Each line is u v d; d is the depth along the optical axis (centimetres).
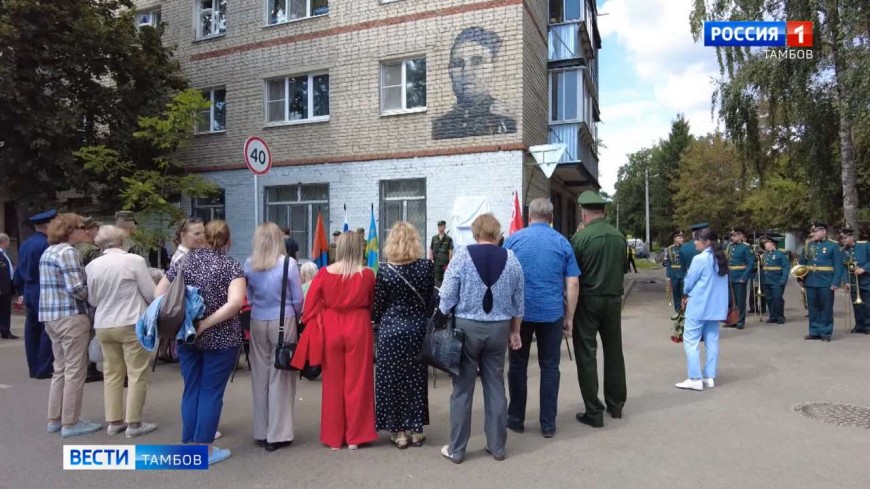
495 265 430
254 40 1488
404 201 1320
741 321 1048
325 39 1393
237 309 425
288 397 465
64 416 489
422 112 1285
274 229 472
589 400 511
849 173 1620
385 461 436
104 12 1382
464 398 431
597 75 2064
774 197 3084
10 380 691
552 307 479
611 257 512
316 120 1404
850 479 394
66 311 487
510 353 503
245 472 415
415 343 467
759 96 1702
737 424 511
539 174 1387
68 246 492
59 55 1283
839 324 1119
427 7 1277
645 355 812
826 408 557
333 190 1383
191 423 433
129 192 1200
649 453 445
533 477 402
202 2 1600
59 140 1276
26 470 420
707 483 389
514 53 1201
